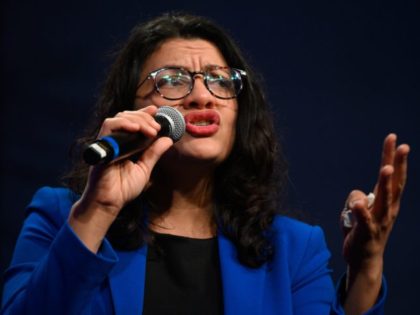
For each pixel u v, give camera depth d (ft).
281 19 27.99
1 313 12.28
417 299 26.45
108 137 10.83
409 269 26.55
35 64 27.71
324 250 14.67
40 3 27.66
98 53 27.66
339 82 27.78
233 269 13.46
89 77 27.68
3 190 27.50
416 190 27.04
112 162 11.24
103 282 12.87
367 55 27.84
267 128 15.39
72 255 11.25
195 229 14.33
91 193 11.55
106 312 12.59
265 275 13.64
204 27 14.71
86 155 10.46
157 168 14.26
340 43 27.89
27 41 27.68
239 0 28.02
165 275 13.34
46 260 11.50
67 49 27.68
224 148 14.10
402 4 27.86
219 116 13.87
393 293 26.48
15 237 27.40
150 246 13.57
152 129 11.42
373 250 12.24
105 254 11.63
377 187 11.73
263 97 15.56
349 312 12.57
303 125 27.66
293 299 13.73
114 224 13.50
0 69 27.61
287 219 14.93
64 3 27.71
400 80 27.71
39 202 14.37
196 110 13.73
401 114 27.61
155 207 14.32
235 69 14.44
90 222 11.51
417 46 27.76
